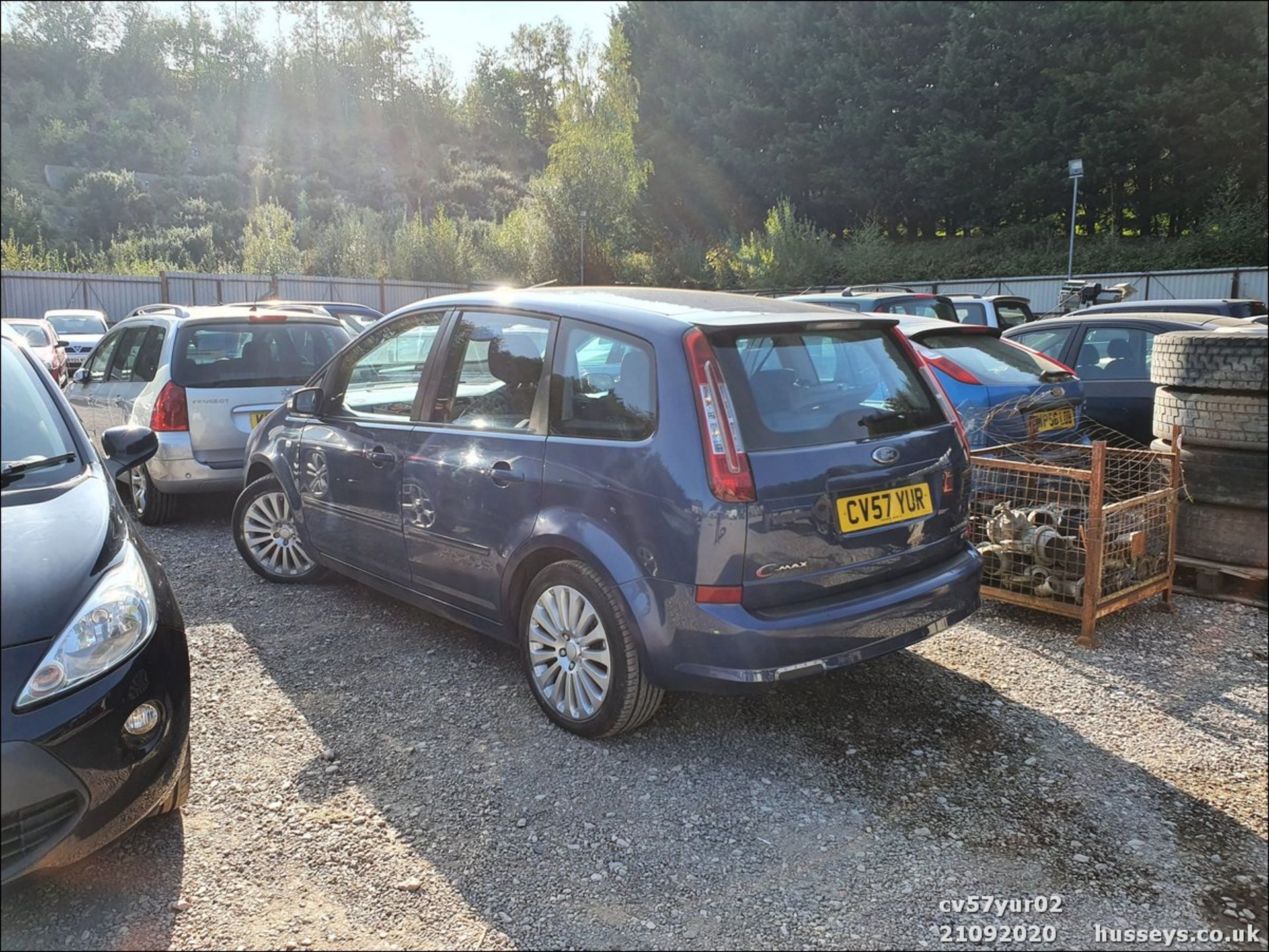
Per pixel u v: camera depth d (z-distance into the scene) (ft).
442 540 12.92
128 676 8.42
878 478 10.91
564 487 11.12
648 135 161.07
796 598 10.36
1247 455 15.99
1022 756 11.35
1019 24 126.62
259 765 10.75
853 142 138.51
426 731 11.64
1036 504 16.60
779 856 9.32
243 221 232.53
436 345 13.51
